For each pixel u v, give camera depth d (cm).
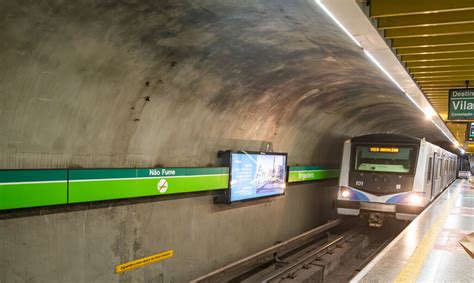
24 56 363
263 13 472
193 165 670
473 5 404
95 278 496
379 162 1120
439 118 1350
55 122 427
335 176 1395
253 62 620
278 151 955
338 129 1286
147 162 573
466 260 480
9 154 391
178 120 604
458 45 566
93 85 446
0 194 380
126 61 457
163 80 526
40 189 416
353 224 1437
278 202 984
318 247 1021
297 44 594
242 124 774
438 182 1454
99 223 499
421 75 777
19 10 328
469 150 3744
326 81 841
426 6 416
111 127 498
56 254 445
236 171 756
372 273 421
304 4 443
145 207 572
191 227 672
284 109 871
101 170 489
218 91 638
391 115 1511
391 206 1085
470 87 861
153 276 593
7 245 394
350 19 423
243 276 796
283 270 763
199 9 437
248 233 851
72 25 374
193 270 680
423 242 573
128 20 408
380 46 529
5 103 372
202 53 531
